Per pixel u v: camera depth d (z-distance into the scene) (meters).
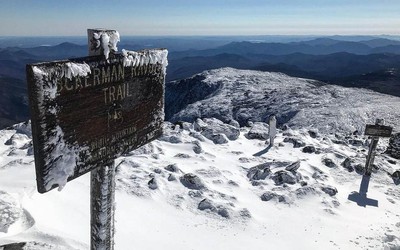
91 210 3.86
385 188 12.03
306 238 8.34
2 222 6.75
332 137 18.98
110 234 3.96
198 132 16.09
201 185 10.41
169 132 16.20
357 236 8.61
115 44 3.38
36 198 8.27
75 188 9.32
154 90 4.23
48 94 2.73
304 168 12.67
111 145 3.60
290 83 94.12
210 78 102.31
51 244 6.03
